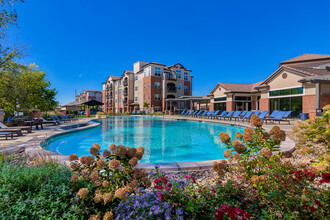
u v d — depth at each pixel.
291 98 15.83
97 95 67.81
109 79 51.53
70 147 7.69
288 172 2.23
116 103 48.41
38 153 4.62
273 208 1.80
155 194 1.93
